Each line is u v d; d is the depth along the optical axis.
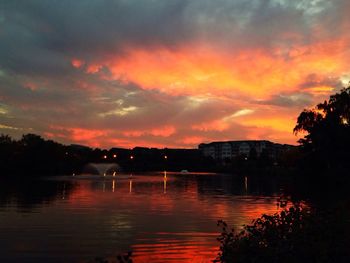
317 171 51.97
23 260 10.86
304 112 59.47
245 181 68.69
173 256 11.43
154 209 22.67
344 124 53.16
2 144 90.56
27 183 50.72
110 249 12.18
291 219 7.14
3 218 18.47
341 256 5.91
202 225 16.80
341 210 7.11
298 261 5.90
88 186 44.84
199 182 62.62
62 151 99.88
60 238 13.73
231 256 6.35
